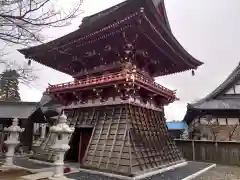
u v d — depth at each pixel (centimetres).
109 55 1733
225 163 2127
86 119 1702
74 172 1329
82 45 1703
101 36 1545
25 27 616
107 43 1634
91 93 1734
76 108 1831
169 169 1527
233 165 2062
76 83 1730
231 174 1546
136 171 1204
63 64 2134
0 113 2631
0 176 1191
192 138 3105
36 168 1407
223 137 2597
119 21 1355
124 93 1498
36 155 1755
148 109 1792
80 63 1975
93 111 1691
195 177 1369
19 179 1130
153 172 1313
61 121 1114
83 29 1517
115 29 1447
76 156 1797
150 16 1297
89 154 1447
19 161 1742
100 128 1536
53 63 2142
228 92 2972
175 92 2002
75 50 1798
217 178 1376
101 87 1579
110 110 1580
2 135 2417
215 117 2722
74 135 1800
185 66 2125
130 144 1305
